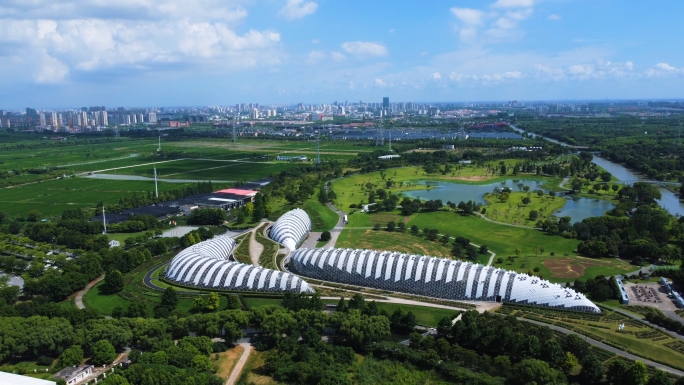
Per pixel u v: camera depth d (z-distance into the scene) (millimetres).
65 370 188125
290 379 183750
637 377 170125
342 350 198125
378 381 183375
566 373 184250
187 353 189375
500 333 198750
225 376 186625
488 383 175375
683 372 187750
